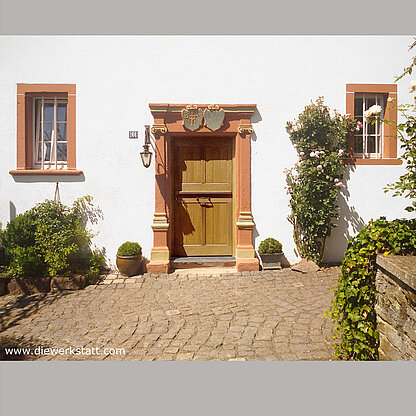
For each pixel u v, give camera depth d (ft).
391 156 20.20
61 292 16.55
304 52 19.80
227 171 20.53
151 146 19.62
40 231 16.97
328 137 19.63
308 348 10.96
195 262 19.76
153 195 19.77
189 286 17.10
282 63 19.77
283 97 19.81
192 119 19.38
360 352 9.60
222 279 17.98
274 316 13.44
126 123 19.62
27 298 15.87
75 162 19.61
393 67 20.02
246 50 19.72
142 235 19.79
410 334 7.98
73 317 13.83
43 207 18.42
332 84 19.88
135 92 19.57
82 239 18.44
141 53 19.52
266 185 19.93
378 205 20.24
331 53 19.85
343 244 20.26
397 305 8.49
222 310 14.16
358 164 20.07
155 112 19.29
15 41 19.24
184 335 12.14
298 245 19.95
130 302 15.26
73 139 19.56
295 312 13.75
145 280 18.02
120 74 19.53
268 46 19.75
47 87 19.40
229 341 11.60
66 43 19.36
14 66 19.34
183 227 20.59
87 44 19.42
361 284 9.51
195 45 19.60
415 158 10.83
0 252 17.93
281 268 19.61
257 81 19.75
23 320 13.64
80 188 19.67
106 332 12.51
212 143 20.43
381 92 20.03
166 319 13.50
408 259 8.74
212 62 19.66
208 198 20.56
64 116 20.34
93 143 19.61
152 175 19.72
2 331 12.71
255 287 16.74
